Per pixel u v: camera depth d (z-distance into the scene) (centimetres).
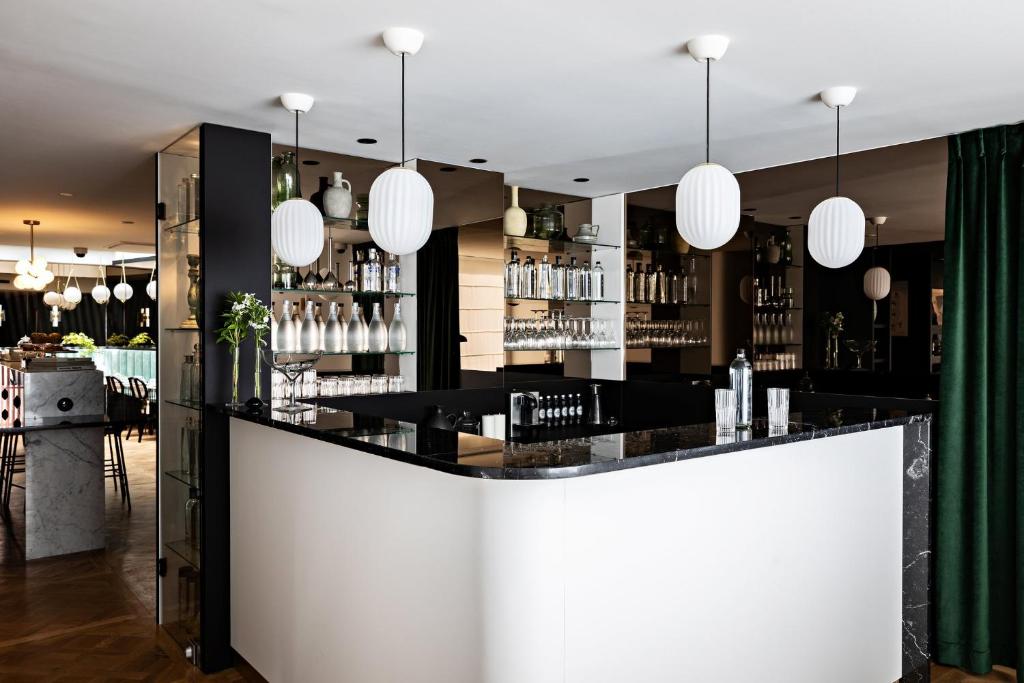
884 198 400
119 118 341
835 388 423
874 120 348
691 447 232
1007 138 352
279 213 310
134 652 363
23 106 323
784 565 277
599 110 333
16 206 600
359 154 417
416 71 282
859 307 411
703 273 495
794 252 441
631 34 248
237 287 357
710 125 358
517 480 212
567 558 216
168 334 391
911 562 335
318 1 221
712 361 490
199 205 352
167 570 389
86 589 447
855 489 306
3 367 561
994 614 354
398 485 240
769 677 272
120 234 784
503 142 392
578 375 558
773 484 272
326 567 277
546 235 517
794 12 230
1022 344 340
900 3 223
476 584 215
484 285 463
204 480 347
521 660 212
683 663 245
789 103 322
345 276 414
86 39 249
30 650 363
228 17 232
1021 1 221
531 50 262
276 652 310
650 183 508
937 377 377
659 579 238
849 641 304
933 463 373
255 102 318
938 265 377
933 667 362
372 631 252
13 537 555
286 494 302
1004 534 350
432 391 439
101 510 527
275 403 380
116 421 505
